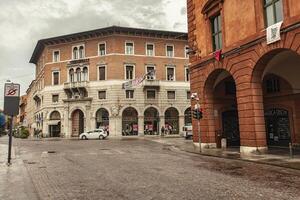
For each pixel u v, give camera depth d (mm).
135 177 10281
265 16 16969
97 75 50094
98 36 50594
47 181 9805
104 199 7383
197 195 7637
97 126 49750
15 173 11352
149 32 50938
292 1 14727
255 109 17406
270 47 15992
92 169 12391
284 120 22281
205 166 13109
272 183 9180
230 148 21969
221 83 23922
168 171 11594
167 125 51250
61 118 51781
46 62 53906
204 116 22875
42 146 28031
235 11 19062
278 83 22703
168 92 51625
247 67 17781
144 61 50719
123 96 49062
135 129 49500
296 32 14391
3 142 36688
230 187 8578
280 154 17125
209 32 22312
